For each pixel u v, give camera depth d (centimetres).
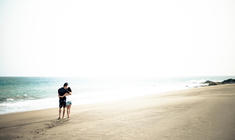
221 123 484
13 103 1623
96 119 705
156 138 408
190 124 504
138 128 510
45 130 582
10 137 529
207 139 373
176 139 389
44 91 3055
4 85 4866
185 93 1688
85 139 446
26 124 713
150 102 1143
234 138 365
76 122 678
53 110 1121
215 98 1052
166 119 596
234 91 1493
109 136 455
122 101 1415
